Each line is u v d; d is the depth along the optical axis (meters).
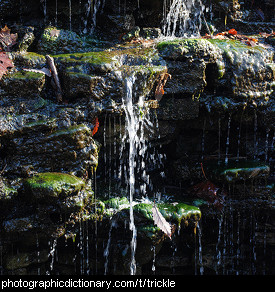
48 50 2.68
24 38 2.63
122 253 2.52
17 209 2.14
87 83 2.28
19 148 2.14
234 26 3.58
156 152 3.06
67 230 2.27
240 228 2.95
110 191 2.71
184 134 2.99
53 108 2.28
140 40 3.12
